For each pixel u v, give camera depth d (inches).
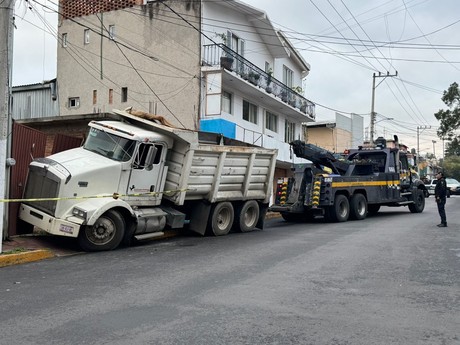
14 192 442.3
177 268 337.4
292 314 225.1
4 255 358.0
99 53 1036.5
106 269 335.3
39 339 190.7
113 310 231.1
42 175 415.8
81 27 1065.5
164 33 953.5
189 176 497.4
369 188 764.6
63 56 1085.8
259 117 1098.1
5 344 185.2
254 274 315.9
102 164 429.1
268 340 190.1
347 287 279.9
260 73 1021.8
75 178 407.5
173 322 212.1
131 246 450.3
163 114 940.6
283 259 373.1
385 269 333.1
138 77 979.9
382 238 497.0
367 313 227.6
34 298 254.8
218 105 888.9
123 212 434.3
